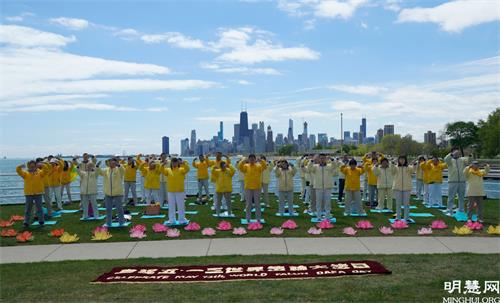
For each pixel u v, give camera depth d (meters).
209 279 7.93
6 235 12.61
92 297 7.09
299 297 6.88
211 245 10.95
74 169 20.31
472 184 13.92
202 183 19.62
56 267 9.09
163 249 10.64
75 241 11.78
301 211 17.44
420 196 20.55
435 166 17.88
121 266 9.00
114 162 14.04
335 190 26.61
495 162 60.12
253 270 8.48
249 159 14.52
